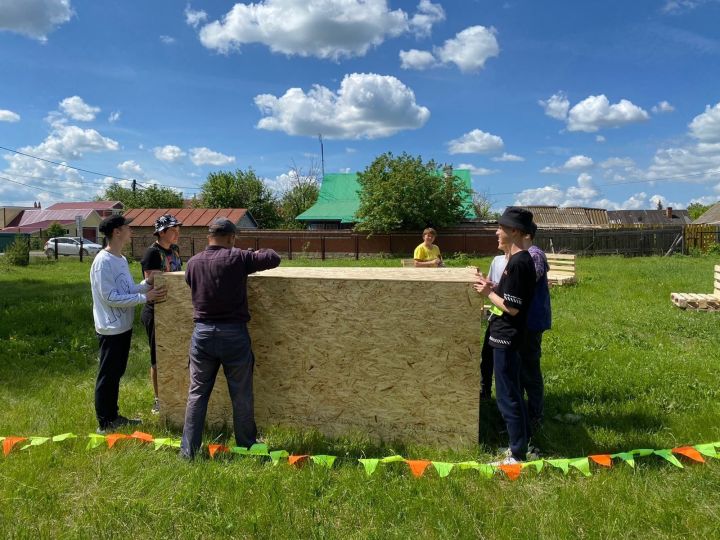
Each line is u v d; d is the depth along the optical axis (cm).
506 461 344
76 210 6153
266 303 400
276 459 349
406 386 380
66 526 284
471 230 3000
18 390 525
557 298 1036
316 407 398
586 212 5059
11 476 335
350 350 388
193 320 373
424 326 373
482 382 463
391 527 278
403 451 372
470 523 278
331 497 304
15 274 1834
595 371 545
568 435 396
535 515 283
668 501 292
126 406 478
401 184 2989
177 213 3397
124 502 302
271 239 3247
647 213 6619
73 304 1010
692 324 768
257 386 409
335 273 427
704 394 471
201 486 316
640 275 1430
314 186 4938
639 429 402
